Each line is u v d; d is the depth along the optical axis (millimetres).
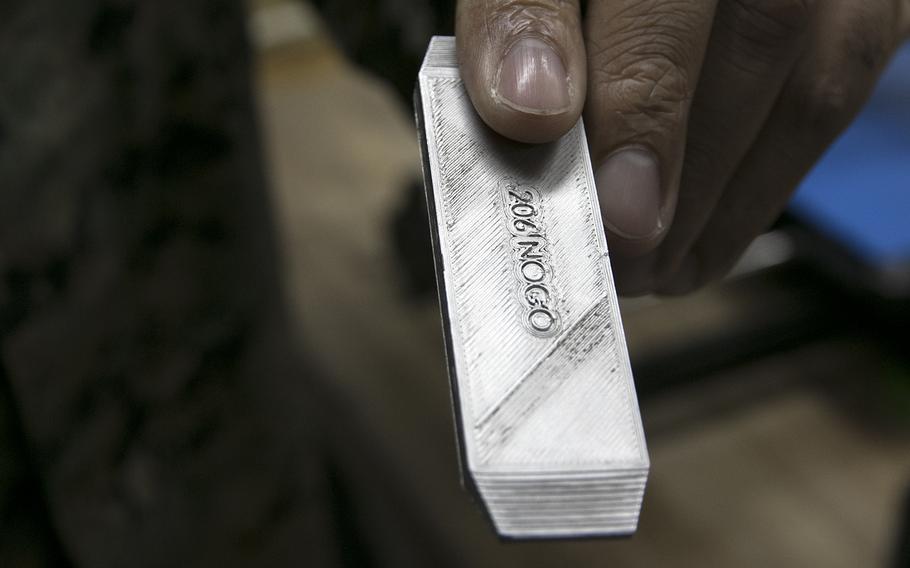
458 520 1224
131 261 800
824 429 1323
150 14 734
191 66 787
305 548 1098
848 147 1412
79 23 689
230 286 898
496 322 403
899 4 525
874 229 1236
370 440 1351
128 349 818
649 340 1422
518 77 419
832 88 504
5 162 672
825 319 1426
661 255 551
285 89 2268
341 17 803
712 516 1205
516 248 423
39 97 682
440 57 468
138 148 771
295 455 1061
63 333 745
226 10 814
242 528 1003
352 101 2217
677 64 445
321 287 1655
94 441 799
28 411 741
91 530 823
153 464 872
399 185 1907
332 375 1464
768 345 1418
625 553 1169
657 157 459
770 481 1247
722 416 1361
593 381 390
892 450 1281
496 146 445
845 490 1224
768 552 1148
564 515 359
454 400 387
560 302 411
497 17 430
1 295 694
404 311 1601
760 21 459
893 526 1161
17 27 655
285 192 1896
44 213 707
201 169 827
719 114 494
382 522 1235
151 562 905
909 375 1388
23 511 779
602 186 459
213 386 917
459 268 415
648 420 1354
